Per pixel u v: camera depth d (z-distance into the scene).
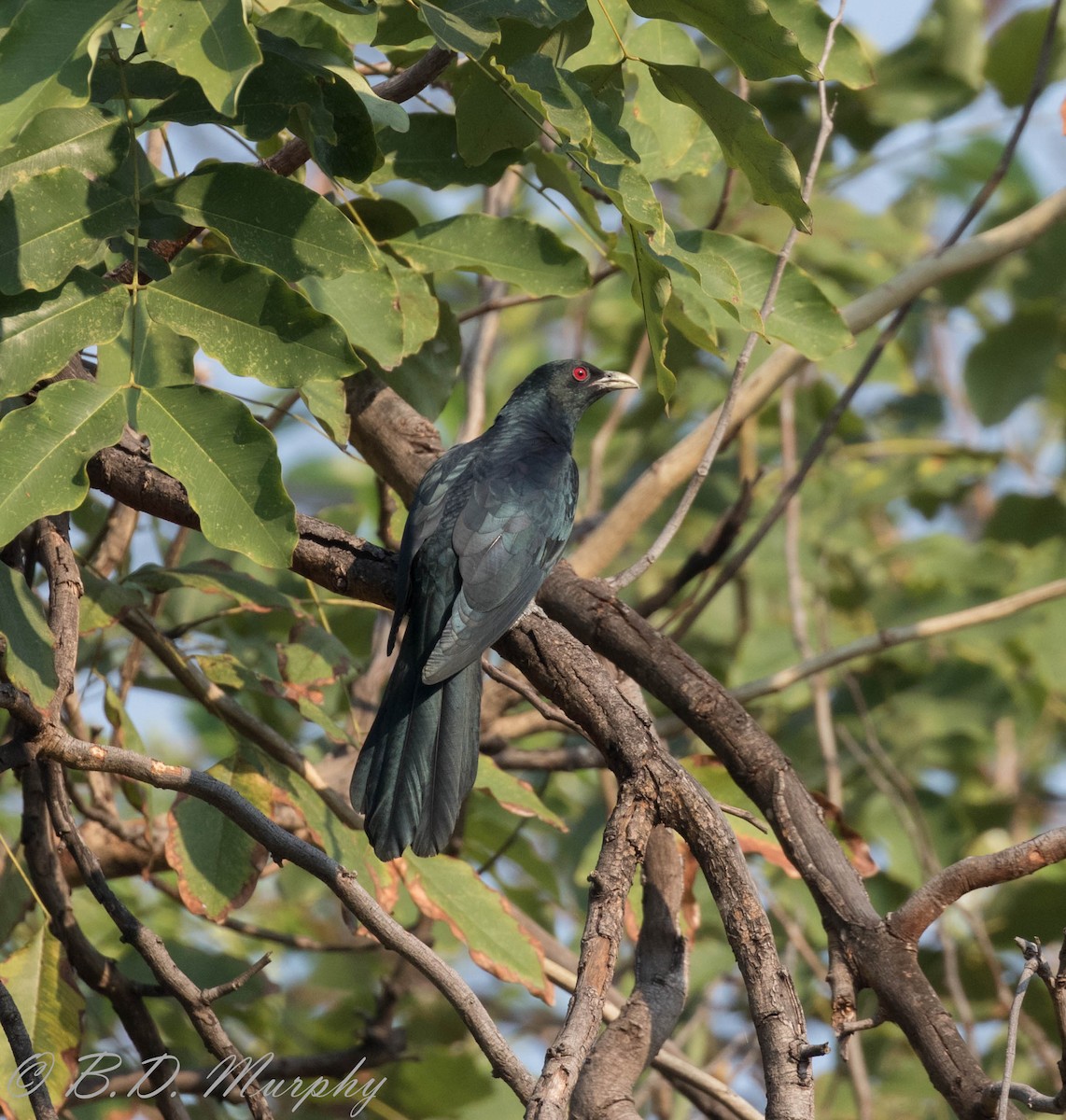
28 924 12.27
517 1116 12.93
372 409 10.48
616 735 7.25
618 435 17.23
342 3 7.85
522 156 9.66
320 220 7.40
